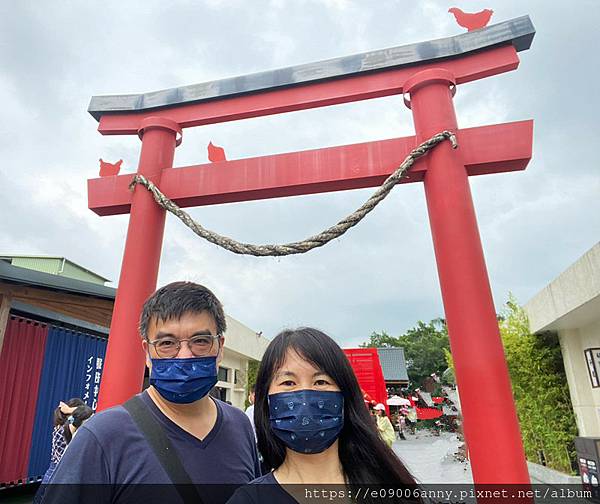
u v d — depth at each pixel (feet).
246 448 6.09
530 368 31.78
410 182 14.14
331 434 4.77
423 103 14.01
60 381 25.07
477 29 14.51
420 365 120.16
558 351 31.32
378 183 14.43
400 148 14.06
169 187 15.71
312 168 14.58
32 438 22.75
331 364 5.04
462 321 11.44
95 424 5.14
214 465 5.39
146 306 5.94
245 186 15.01
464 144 13.35
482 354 11.00
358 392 5.22
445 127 13.43
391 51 15.03
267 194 15.23
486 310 11.45
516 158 12.94
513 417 10.59
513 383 32.94
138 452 5.03
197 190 15.39
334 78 15.42
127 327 13.83
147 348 5.82
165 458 5.06
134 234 14.99
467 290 11.62
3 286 19.42
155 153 16.14
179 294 5.81
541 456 32.42
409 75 14.78
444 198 12.66
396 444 56.59
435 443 55.21
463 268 11.84
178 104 16.78
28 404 22.66
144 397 5.75
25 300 21.03
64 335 25.81
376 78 15.06
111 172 17.13
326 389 4.98
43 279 19.02
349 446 5.08
